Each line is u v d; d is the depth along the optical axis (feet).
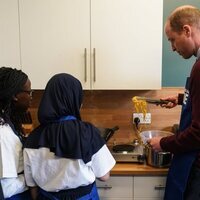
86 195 4.95
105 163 4.90
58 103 4.67
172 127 7.95
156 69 6.61
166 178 6.20
